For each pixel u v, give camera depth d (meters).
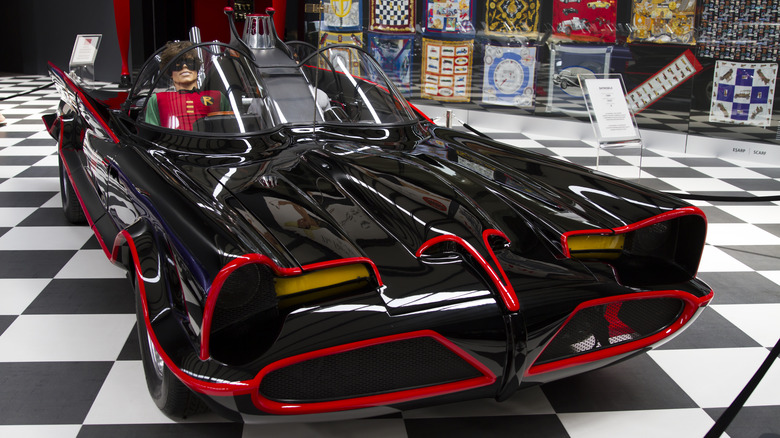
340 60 2.59
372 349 1.41
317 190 1.81
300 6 8.27
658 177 4.56
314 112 2.43
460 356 1.45
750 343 2.20
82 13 9.30
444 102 6.73
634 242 1.80
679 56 5.29
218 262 1.32
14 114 6.48
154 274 1.48
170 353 1.35
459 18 6.38
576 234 1.69
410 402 1.46
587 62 5.73
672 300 1.75
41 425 1.65
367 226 1.63
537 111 6.14
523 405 1.82
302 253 1.43
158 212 1.57
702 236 1.76
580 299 1.52
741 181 4.47
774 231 3.44
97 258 2.85
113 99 2.85
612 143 3.44
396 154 2.20
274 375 1.35
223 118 2.24
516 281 1.51
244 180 1.85
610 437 1.67
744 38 4.94
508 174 2.08
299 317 1.37
